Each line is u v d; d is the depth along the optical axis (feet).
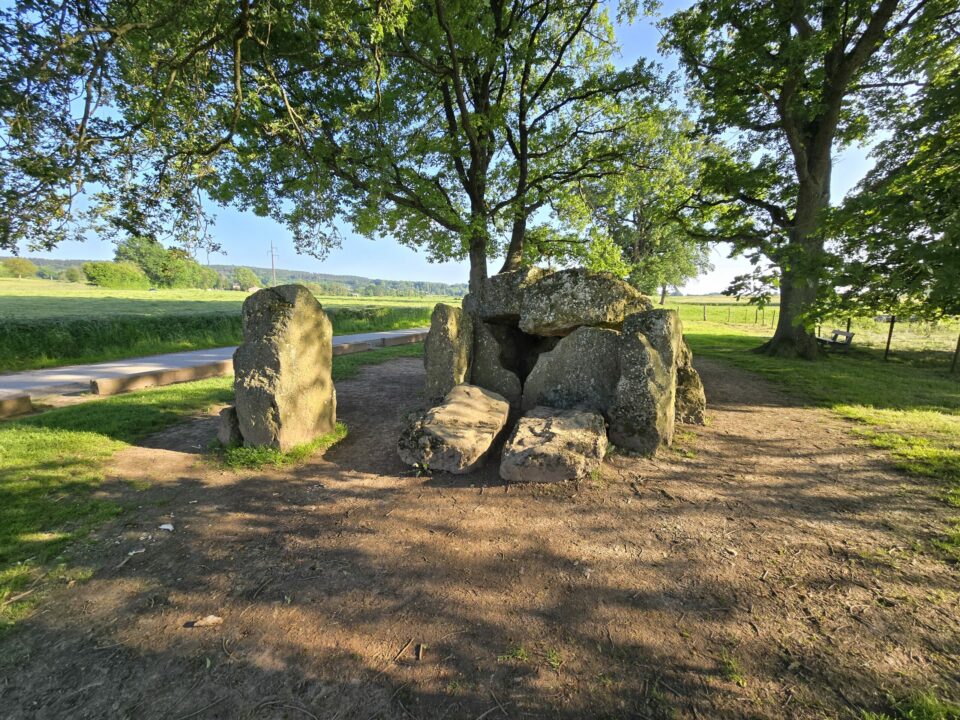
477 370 19.77
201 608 8.13
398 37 28.81
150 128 19.62
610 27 41.96
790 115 35.29
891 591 8.29
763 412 21.03
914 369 33.14
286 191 35.42
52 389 25.02
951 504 11.43
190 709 6.10
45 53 14.64
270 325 15.02
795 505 11.73
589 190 48.91
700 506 11.77
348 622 7.79
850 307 18.54
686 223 46.78
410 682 6.54
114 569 9.22
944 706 5.87
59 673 6.68
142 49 18.17
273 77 19.69
